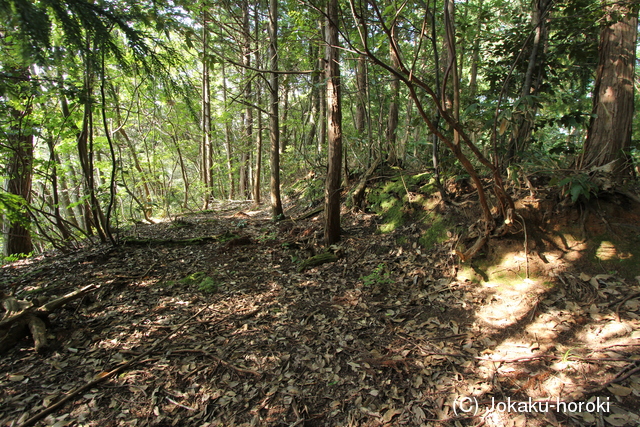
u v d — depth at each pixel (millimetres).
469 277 3783
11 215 3854
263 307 3732
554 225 3719
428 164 6293
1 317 3166
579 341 2693
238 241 5664
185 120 9234
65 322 3328
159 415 2303
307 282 4277
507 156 4320
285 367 2787
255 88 9703
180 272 4633
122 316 3502
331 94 4840
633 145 3662
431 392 2455
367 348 2984
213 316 3553
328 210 5188
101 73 3312
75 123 5035
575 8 3900
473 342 2920
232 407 2393
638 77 5805
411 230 4930
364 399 2445
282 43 5770
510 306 3248
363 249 4988
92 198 5250
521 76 4797
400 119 10516
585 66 4434
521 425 2102
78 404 2363
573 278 3299
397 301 3674
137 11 2689
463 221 4395
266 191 14906
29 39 1770
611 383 2252
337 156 5043
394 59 5902
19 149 4656
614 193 3598
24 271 4719
